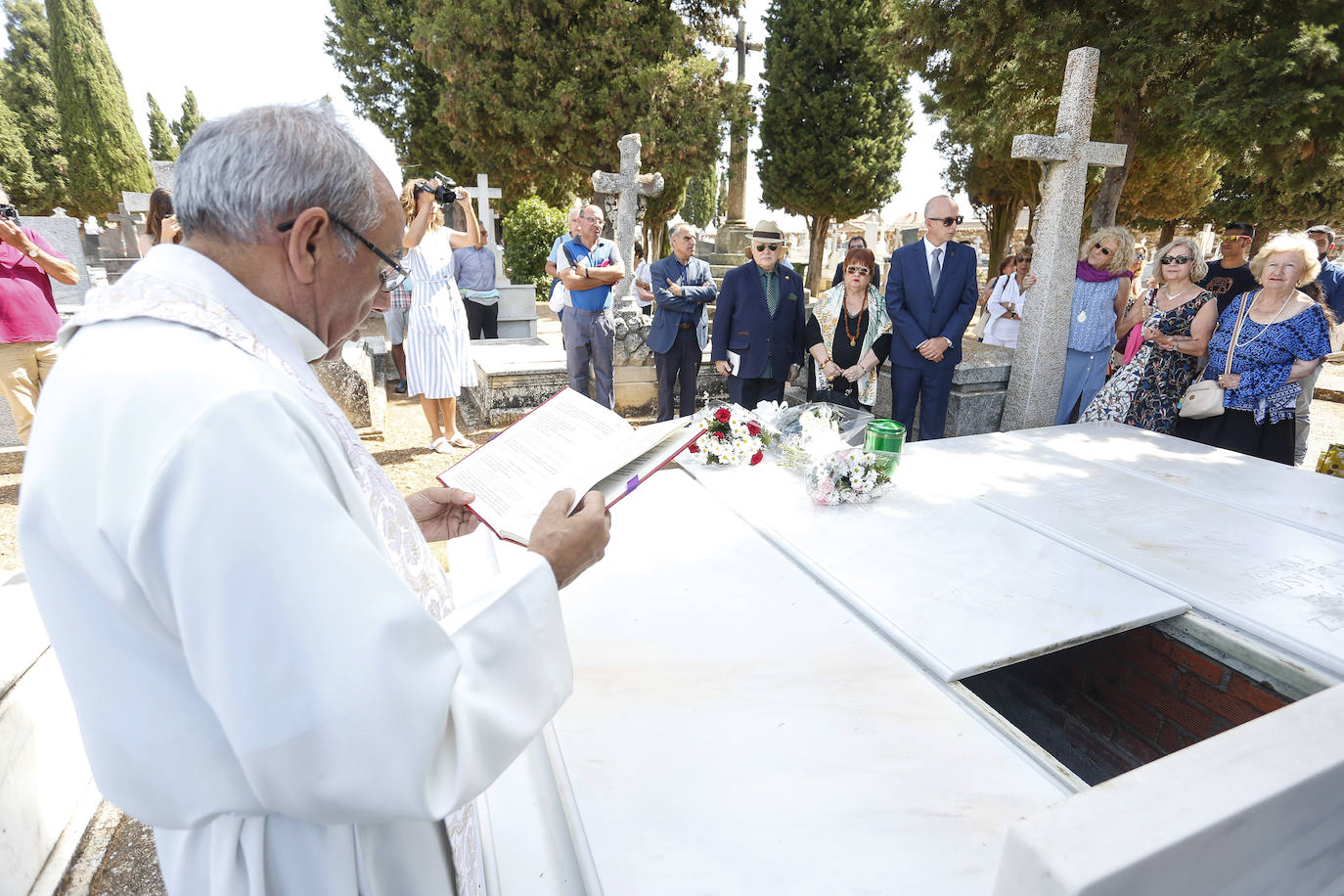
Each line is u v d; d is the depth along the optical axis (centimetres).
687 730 135
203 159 69
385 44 1484
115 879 172
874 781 123
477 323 801
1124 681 200
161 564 55
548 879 111
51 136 2445
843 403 450
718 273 1500
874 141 1495
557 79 1292
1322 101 610
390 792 59
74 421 58
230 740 57
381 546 73
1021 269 577
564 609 178
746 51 1529
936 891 102
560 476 115
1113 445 328
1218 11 621
